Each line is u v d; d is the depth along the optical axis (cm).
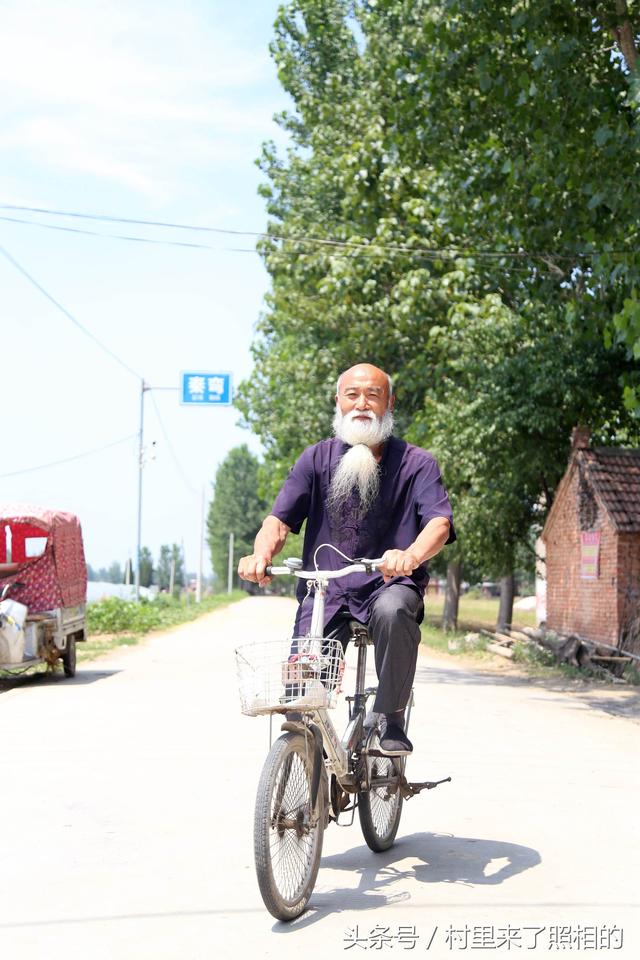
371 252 2403
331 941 447
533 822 673
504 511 2603
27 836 629
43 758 891
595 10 1438
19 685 1596
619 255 1432
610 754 952
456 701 1379
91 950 437
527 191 1636
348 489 529
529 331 2258
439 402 2617
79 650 2338
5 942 447
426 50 1778
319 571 509
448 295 2370
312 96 3341
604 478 2022
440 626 3966
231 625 3781
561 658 2000
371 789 561
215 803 716
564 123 1487
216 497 13175
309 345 3478
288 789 481
